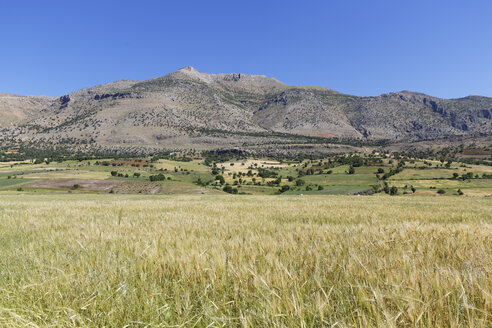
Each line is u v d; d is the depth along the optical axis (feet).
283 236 19.90
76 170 544.62
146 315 8.24
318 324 7.14
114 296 9.43
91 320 8.12
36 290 10.13
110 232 22.27
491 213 50.72
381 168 547.90
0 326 7.69
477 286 8.03
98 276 11.07
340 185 459.32
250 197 141.90
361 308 7.42
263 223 31.45
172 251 13.64
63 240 20.66
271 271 10.79
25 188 326.24
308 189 419.74
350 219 39.24
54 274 11.63
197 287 9.95
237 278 10.19
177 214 45.01
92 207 64.59
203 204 78.18
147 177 517.14
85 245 17.19
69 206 67.72
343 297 8.39
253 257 12.26
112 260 13.21
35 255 15.53
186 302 8.43
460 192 393.91
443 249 14.12
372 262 11.14
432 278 8.69
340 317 7.32
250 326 7.22
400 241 16.14
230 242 16.55
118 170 589.73
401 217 42.22
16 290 10.50
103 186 342.85
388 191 397.60
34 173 474.49
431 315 6.83
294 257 12.84
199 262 11.66
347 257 12.28
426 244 15.19
